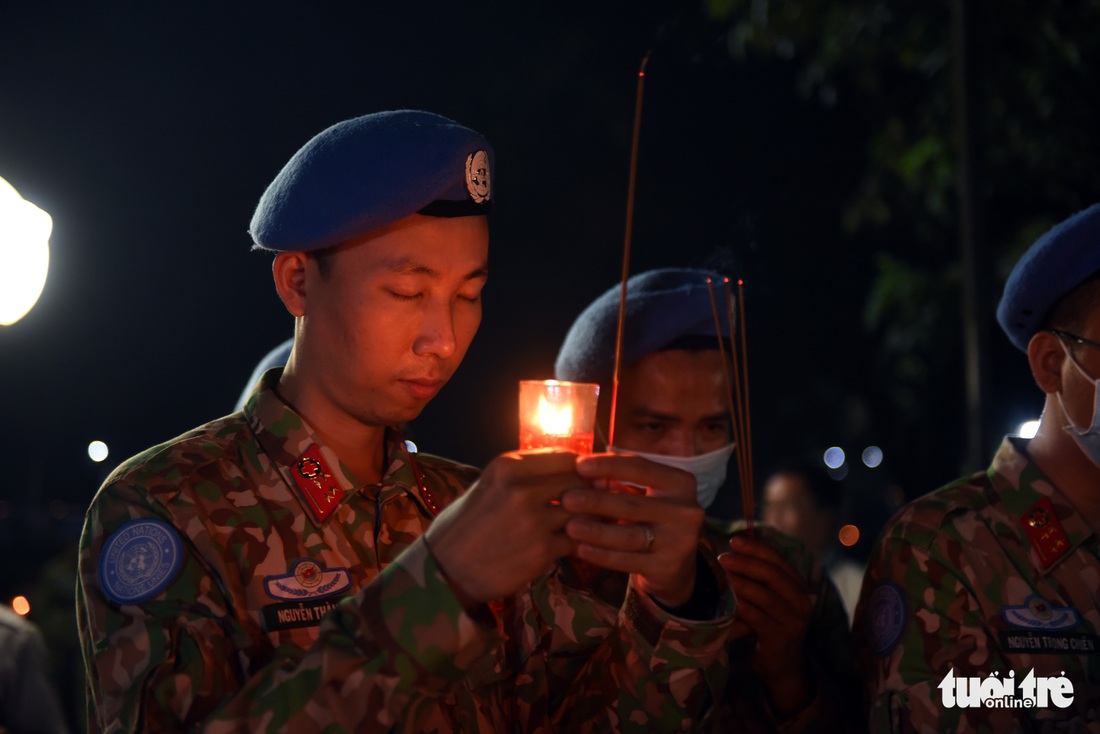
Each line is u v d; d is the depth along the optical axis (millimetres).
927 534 2621
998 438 9219
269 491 2086
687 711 2057
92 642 1905
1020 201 9875
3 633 4141
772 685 2719
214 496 2035
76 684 6551
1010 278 2816
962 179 6148
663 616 1970
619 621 2105
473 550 1712
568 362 3154
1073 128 8750
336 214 1967
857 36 9219
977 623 2553
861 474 13625
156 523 1950
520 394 1812
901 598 2586
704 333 2965
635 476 1751
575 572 2875
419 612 1718
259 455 2117
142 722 1791
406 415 2070
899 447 13211
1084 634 2557
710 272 3166
